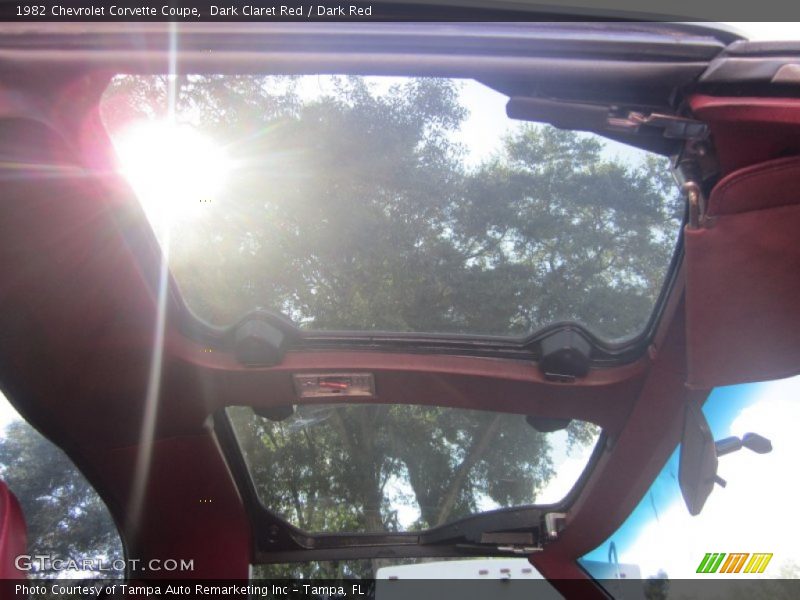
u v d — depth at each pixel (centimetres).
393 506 354
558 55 162
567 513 349
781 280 173
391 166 235
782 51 151
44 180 204
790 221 163
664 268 249
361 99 217
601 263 256
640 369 276
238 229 249
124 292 247
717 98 157
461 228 252
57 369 268
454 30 160
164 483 328
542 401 290
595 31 161
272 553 369
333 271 264
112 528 345
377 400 298
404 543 366
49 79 173
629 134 180
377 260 261
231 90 211
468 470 336
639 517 337
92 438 302
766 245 167
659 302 259
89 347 262
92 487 328
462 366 282
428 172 237
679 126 168
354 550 368
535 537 357
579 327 272
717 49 158
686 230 169
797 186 157
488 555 364
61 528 329
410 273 264
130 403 289
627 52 160
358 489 347
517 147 230
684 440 226
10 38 163
